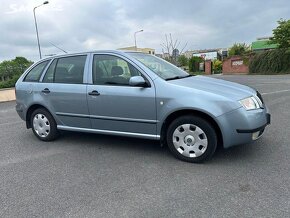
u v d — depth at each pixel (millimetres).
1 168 4520
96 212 3109
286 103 9047
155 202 3246
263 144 4973
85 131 5238
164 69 4949
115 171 4176
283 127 6047
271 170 3918
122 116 4719
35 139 6145
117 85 4754
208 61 46969
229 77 28141
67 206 3266
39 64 5922
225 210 3012
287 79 20391
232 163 4223
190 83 4453
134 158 4660
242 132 4004
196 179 3773
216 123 4047
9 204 3377
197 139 4254
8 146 5730
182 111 4312
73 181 3912
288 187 3424
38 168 4449
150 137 4582
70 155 4973
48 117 5691
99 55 5062
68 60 5422
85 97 5027
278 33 32875
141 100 4480
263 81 19500
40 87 5668
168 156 4664
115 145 5379
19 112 6137
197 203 3180
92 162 4586
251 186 3500
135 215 3008
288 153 4512
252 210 2986
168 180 3789
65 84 5336
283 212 2922
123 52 4875
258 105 4238
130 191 3537
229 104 3998
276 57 32312
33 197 3520
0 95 15766
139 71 4590
